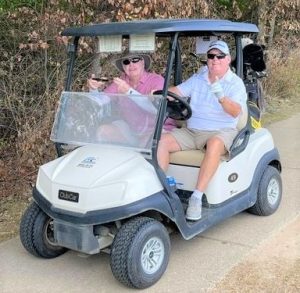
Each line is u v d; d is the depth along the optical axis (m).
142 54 4.21
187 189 4.05
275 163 4.72
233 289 3.37
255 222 4.43
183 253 3.89
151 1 5.65
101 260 3.86
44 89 5.91
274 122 8.48
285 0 9.76
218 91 3.79
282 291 3.33
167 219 3.67
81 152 3.70
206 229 4.00
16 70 5.88
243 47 5.16
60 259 3.89
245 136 4.22
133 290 3.40
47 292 3.43
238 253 3.87
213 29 3.77
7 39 5.88
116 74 5.80
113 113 3.74
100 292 3.41
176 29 3.44
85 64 5.84
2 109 5.84
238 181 4.17
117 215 3.25
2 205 4.99
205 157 3.87
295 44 11.64
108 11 5.95
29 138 5.50
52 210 3.46
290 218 4.50
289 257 3.79
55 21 5.70
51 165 3.72
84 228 3.33
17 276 3.65
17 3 5.95
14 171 5.49
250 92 5.23
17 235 4.36
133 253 3.27
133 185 3.32
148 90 4.19
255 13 9.79
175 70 4.66
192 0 6.40
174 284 3.46
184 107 3.88
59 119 3.97
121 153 3.58
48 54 5.88
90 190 3.33
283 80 10.58
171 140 4.09
